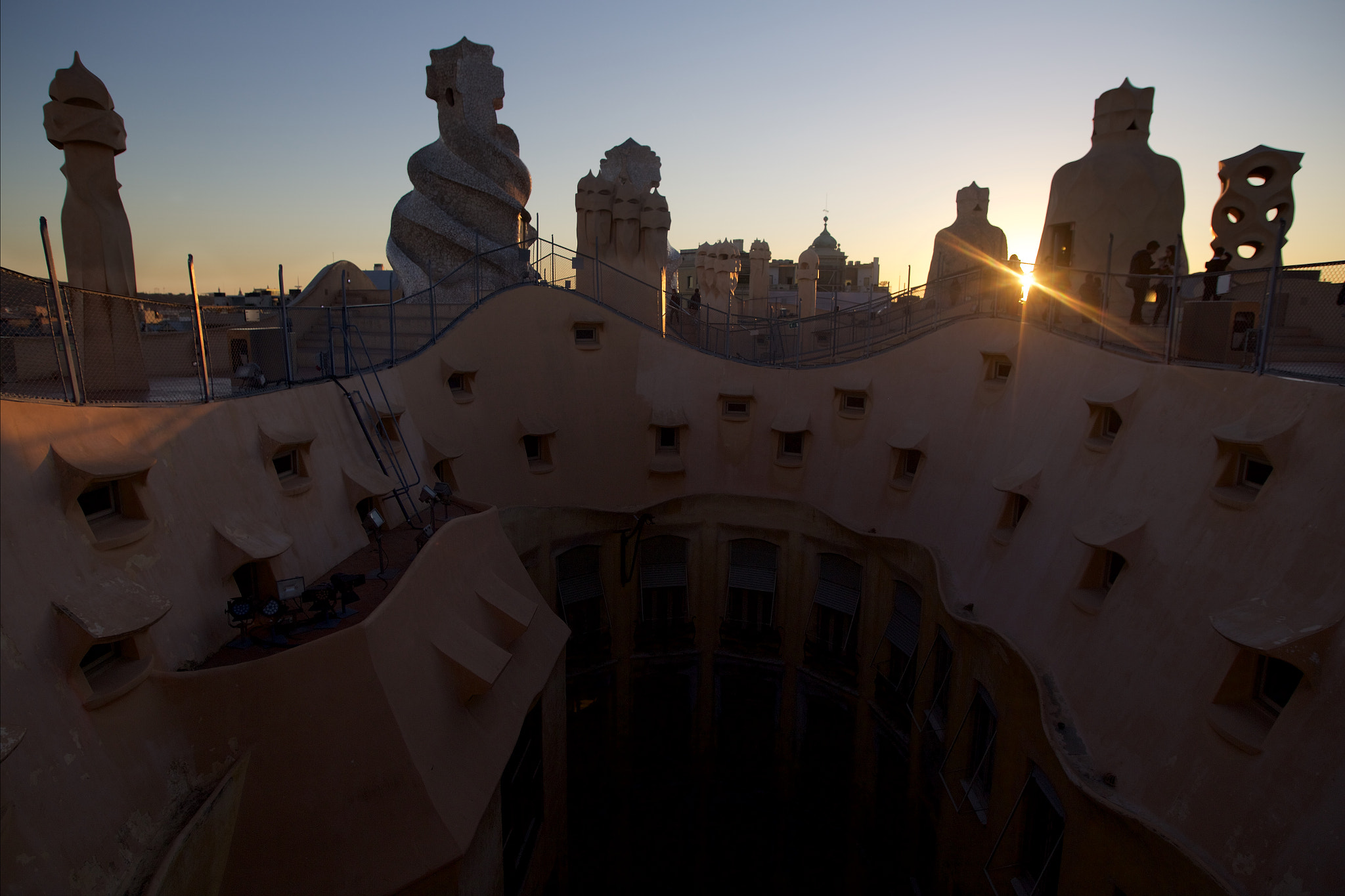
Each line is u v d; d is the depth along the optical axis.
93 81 16.97
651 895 32.44
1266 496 13.64
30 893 9.62
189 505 14.87
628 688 31.12
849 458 29.42
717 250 46.69
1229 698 12.88
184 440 15.27
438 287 30.67
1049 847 16.64
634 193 34.06
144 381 17.72
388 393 23.41
